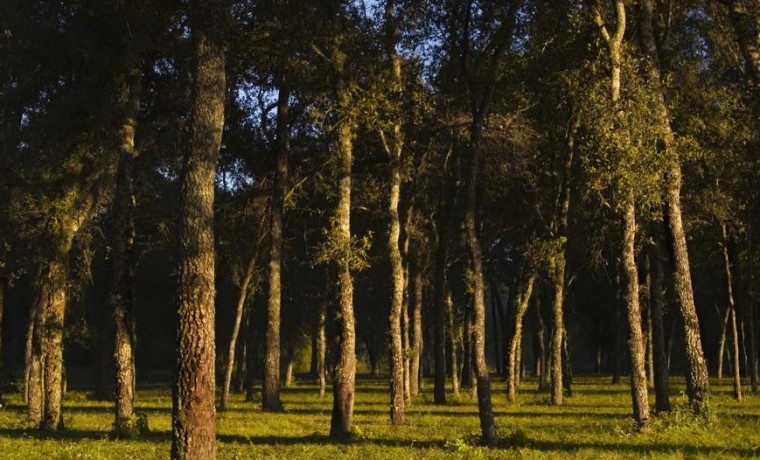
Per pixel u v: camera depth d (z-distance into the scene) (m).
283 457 14.91
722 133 22.80
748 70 17.70
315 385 56.53
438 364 33.97
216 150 11.63
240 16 17.95
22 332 59.84
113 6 20.19
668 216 20.23
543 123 30.16
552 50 20.86
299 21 19.23
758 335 50.69
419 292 38.59
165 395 42.62
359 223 33.91
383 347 84.31
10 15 21.94
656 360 21.50
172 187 32.91
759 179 25.75
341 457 14.85
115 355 19.66
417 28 21.53
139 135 24.50
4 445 17.27
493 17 18.09
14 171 22.67
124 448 16.62
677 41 25.97
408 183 33.06
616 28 18.61
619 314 45.16
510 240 46.41
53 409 21.69
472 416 26.33
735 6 16.62
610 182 17.42
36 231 23.00
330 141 25.70
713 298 50.38
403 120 22.00
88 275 25.20
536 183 34.47
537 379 59.78
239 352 46.44
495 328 71.19
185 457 10.70
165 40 21.14
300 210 33.88
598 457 14.14
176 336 11.05
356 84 21.12
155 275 52.28
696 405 19.67
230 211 33.31
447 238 34.06
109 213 27.94
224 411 29.88
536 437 17.78
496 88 19.88
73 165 22.28
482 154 30.58
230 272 37.41
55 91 23.23
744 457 13.82
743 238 34.03
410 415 26.69
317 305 52.75
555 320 32.03
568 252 34.09
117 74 22.14
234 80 27.52
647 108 17.36
